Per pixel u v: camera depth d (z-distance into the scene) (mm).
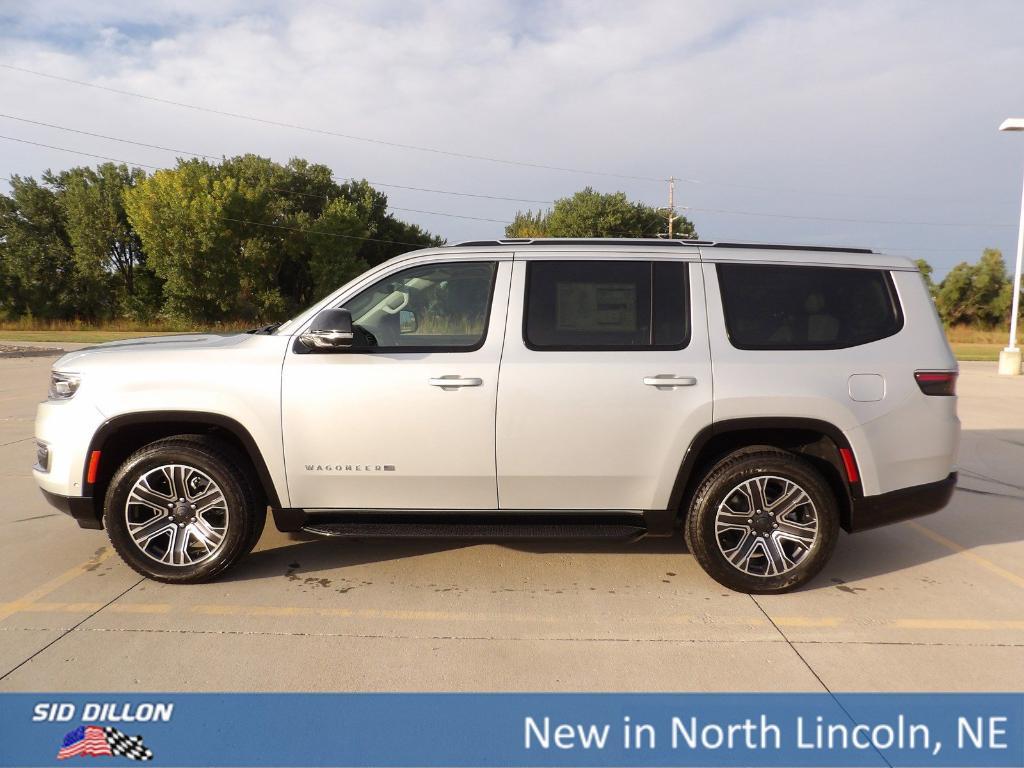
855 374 3912
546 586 4113
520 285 4020
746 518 3961
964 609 3854
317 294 52750
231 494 3939
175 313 45531
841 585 4184
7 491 6062
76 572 4230
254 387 3902
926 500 4031
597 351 3932
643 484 3955
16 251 46938
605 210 51438
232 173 51812
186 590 3982
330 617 3664
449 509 4027
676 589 4090
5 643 3346
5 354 21406
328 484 3979
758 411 3869
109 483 4082
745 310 4004
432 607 3805
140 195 43719
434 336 4027
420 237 62719
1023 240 18344
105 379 3941
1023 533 5227
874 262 4109
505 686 3029
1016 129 17484
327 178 58062
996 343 41062
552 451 3902
